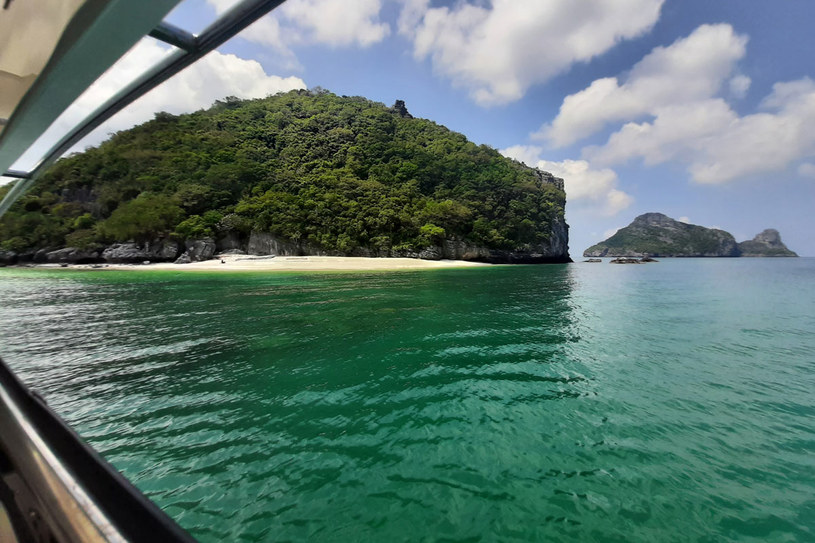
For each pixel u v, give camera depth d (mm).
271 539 4258
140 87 2770
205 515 4598
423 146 102938
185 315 17203
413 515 4613
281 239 61438
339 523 4477
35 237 56938
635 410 7488
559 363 10453
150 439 6340
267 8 2018
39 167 5160
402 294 25000
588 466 5613
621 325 15586
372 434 6504
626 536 4332
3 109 2424
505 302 21844
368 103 132375
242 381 9016
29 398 1769
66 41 1719
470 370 9844
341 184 72438
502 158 105438
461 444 6191
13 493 1398
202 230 56312
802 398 8078
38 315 17250
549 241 88250
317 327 14797
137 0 1529
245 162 71562
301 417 7156
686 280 39656
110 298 22641
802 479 5328
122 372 9672
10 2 1456
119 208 60469
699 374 9617
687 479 5320
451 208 72875
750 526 4480
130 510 1093
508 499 4895
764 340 13148
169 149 73500
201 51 2242
